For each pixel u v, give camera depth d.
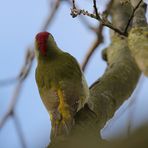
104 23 7.92
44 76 10.04
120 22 11.16
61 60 10.38
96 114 8.56
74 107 8.73
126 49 10.59
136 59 5.73
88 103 8.77
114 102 9.09
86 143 3.23
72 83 9.57
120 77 9.56
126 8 11.27
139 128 2.84
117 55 10.52
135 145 2.79
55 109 8.87
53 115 8.75
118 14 11.29
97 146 3.05
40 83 10.06
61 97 9.16
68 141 3.80
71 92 9.25
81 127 8.16
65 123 8.28
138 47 5.98
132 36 6.30
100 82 9.46
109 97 9.05
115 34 11.11
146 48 5.88
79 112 8.66
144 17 9.97
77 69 10.16
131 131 2.88
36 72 10.45
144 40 6.14
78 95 9.10
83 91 9.19
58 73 9.98
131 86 9.66
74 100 8.96
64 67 10.11
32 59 10.86
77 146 3.20
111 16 11.53
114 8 11.32
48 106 9.23
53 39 10.84
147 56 5.70
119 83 9.45
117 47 10.84
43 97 9.73
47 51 10.48
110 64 10.29
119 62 10.05
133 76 9.77
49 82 9.87
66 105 8.84
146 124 2.84
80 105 8.79
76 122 8.34
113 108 9.06
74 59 10.59
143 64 5.52
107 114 8.81
